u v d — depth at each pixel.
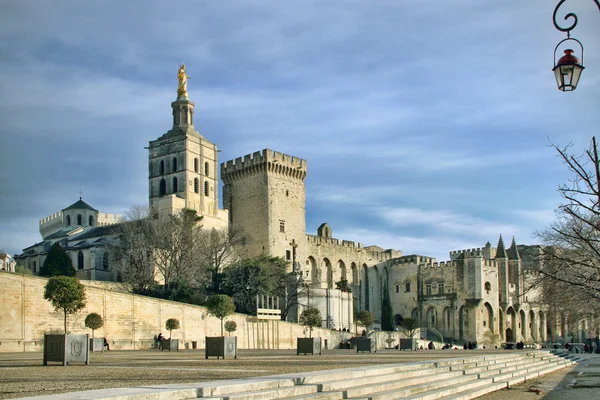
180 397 17.02
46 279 56.25
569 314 57.38
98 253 100.81
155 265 90.38
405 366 29.59
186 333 70.88
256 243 116.69
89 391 16.25
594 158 23.19
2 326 52.25
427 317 135.50
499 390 33.38
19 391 17.95
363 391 22.94
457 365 36.06
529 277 133.38
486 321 128.50
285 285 101.19
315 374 23.23
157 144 115.06
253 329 80.25
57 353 31.38
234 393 18.70
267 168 117.12
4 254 102.69
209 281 92.62
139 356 43.84
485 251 147.00
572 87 19.77
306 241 123.88
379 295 142.00
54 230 145.62
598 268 27.41
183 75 118.12
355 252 137.25
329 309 104.81
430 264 136.88
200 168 114.00
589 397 29.33
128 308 63.91
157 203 105.88
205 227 109.25
